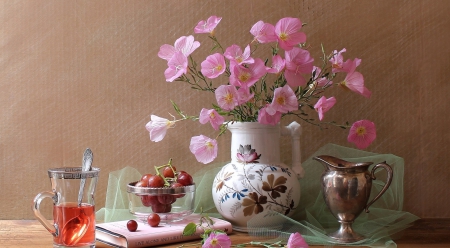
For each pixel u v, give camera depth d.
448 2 1.54
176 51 1.31
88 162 1.18
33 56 1.58
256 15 1.56
